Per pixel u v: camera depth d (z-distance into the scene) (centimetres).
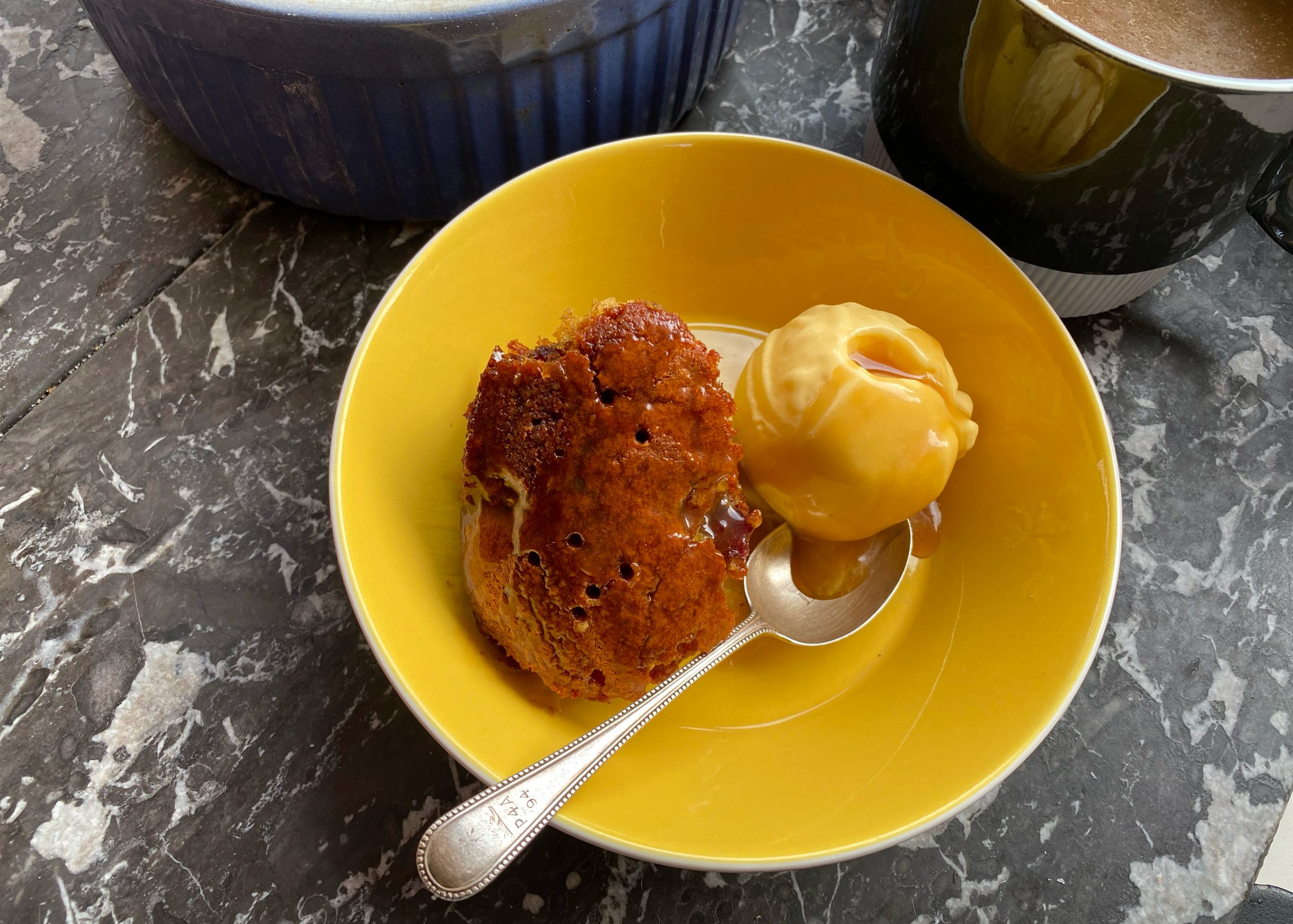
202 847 22
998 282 23
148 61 24
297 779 22
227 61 23
